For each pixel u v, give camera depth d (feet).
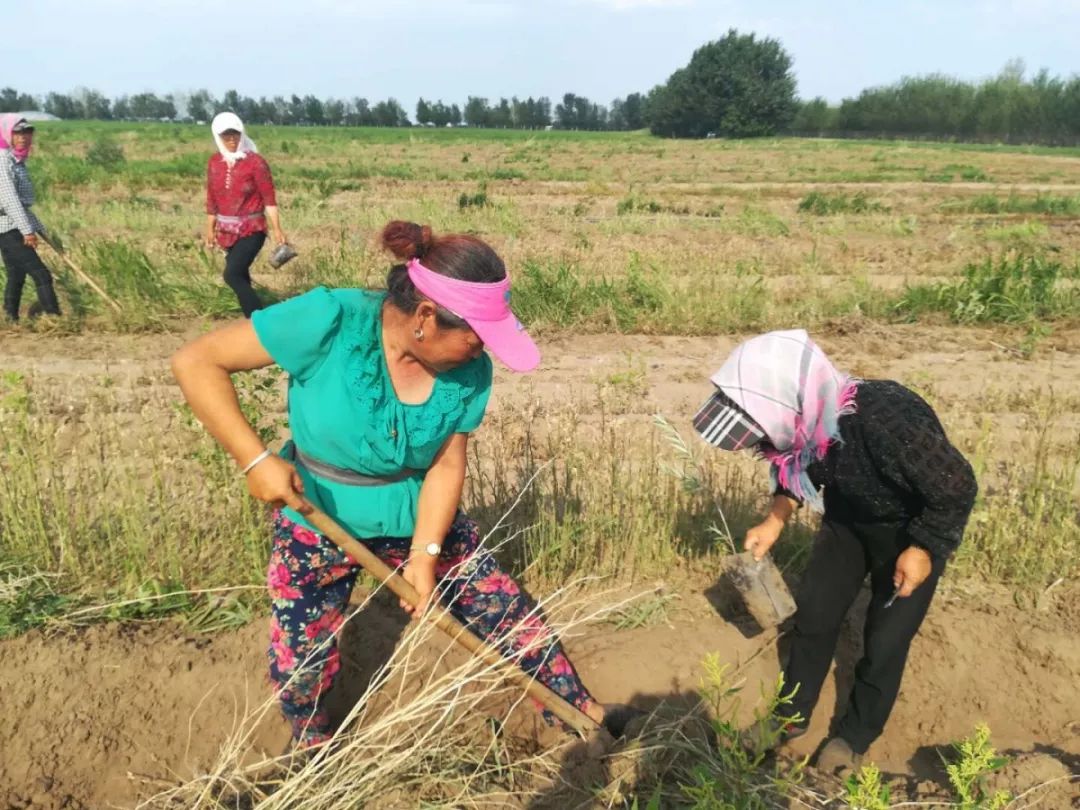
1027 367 24.44
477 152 139.54
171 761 10.45
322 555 8.79
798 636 10.43
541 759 9.89
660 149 147.54
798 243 44.21
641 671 11.73
